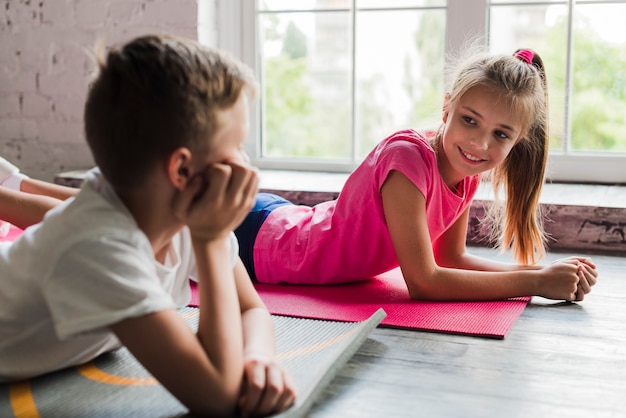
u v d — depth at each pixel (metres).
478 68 1.77
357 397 1.27
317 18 3.09
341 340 1.50
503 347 1.51
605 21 2.82
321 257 1.95
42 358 1.25
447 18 2.91
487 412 1.21
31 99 3.13
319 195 2.61
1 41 3.13
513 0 2.87
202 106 1.05
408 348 1.50
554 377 1.36
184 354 1.06
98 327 1.03
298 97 3.19
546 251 2.42
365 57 3.07
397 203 1.77
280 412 1.12
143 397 1.23
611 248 2.43
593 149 2.91
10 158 3.19
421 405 1.23
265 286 1.99
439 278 1.78
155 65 1.06
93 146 1.10
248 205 1.10
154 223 1.12
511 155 1.94
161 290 1.08
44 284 1.08
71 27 3.06
